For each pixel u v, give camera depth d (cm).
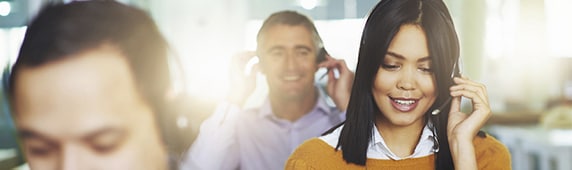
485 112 137
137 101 107
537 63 301
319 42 170
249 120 166
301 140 168
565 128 284
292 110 169
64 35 99
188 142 150
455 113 138
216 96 163
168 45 109
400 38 133
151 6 155
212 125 160
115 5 102
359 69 139
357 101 140
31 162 108
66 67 101
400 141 141
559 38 304
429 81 135
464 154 135
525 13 295
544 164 255
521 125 288
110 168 107
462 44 262
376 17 134
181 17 165
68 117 105
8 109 108
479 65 270
